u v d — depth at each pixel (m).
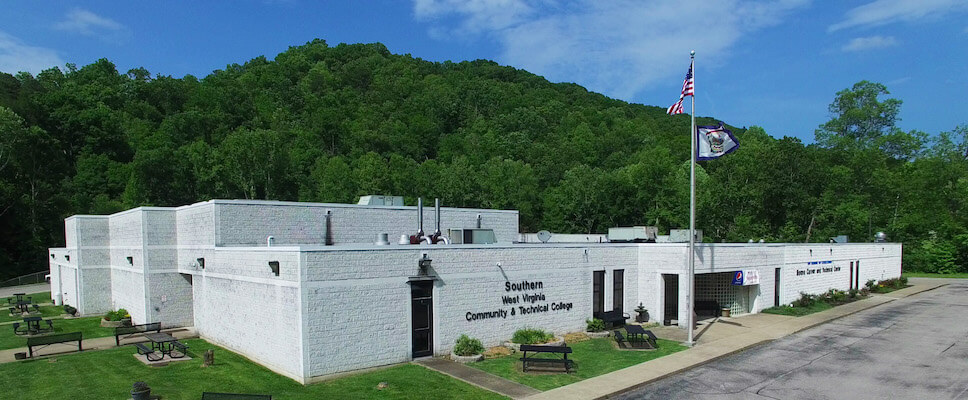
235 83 103.12
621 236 29.05
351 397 13.20
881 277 38.62
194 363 16.67
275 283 15.75
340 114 93.19
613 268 22.83
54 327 23.83
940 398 13.70
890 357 17.97
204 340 20.47
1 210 53.84
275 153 63.44
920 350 18.98
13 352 18.53
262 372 15.57
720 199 58.28
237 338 18.20
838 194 63.78
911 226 59.78
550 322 20.33
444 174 67.50
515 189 70.44
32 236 56.34
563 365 16.23
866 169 65.12
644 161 70.00
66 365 16.52
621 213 69.50
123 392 13.74
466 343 17.08
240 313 17.98
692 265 19.47
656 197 65.62
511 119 104.00
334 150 84.94
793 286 29.23
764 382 15.11
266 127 86.38
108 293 27.94
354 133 85.50
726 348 18.84
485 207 67.31
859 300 31.77
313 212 21.86
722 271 24.55
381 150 85.75
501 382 14.52
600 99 145.62
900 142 72.12
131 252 24.39
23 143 57.19
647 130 97.62
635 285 23.80
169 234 22.94
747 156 61.22
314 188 66.62
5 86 72.75
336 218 22.41
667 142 87.06
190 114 78.00
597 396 13.41
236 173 60.94
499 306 18.75
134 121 78.81
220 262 19.34
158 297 22.45
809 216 58.31
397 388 13.89
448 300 17.44
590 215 70.06
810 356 18.14
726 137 19.59
